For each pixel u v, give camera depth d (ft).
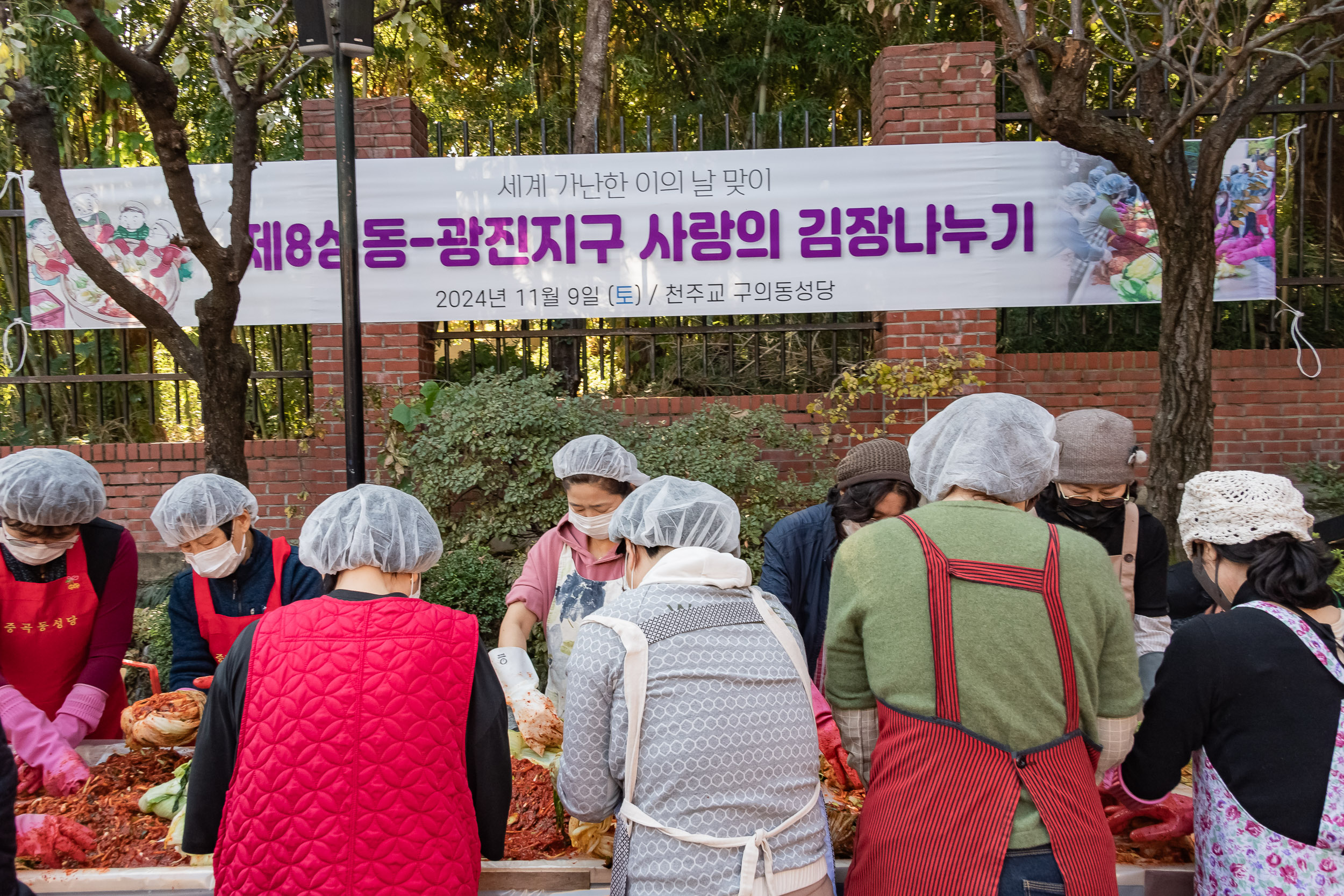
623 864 5.24
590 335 18.65
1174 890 6.32
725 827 5.08
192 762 5.58
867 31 24.12
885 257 17.69
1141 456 7.78
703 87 24.70
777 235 17.76
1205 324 13.71
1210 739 5.67
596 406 16.90
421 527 5.81
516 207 17.88
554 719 7.34
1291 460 17.98
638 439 16.67
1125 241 17.39
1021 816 5.04
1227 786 5.58
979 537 5.41
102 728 9.06
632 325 21.38
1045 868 4.93
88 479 8.00
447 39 25.55
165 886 6.10
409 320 17.92
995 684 5.12
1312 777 5.32
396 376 18.01
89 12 10.89
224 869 5.09
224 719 5.46
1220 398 18.10
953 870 4.97
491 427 16.14
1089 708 5.30
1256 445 18.04
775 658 5.50
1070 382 18.01
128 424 19.83
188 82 22.76
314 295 17.88
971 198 17.53
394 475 17.46
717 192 17.80
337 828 4.98
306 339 19.34
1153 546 7.83
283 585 8.70
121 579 8.75
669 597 5.50
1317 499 17.08
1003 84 18.54
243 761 5.14
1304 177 17.70
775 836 5.14
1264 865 5.39
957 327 17.67
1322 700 5.36
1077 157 17.39
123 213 18.01
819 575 8.65
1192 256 13.66
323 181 17.75
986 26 23.90
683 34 24.91
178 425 19.74
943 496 5.96
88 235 17.98
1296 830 5.32
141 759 7.27
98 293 18.25
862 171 17.63
